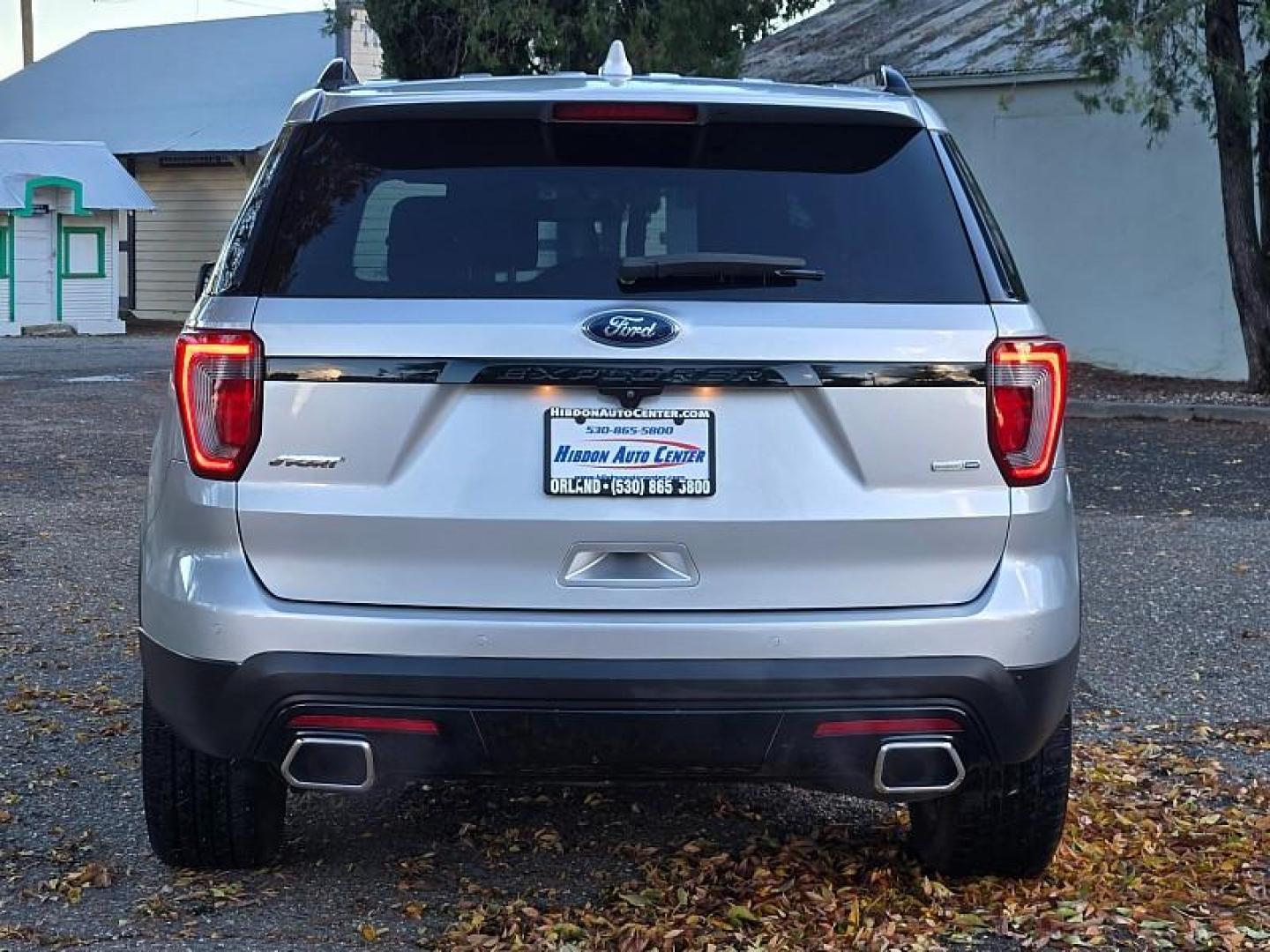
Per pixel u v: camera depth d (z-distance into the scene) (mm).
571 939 3955
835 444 3666
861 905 4164
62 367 22047
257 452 3664
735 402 3641
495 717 3617
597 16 18578
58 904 4211
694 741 3643
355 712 3631
